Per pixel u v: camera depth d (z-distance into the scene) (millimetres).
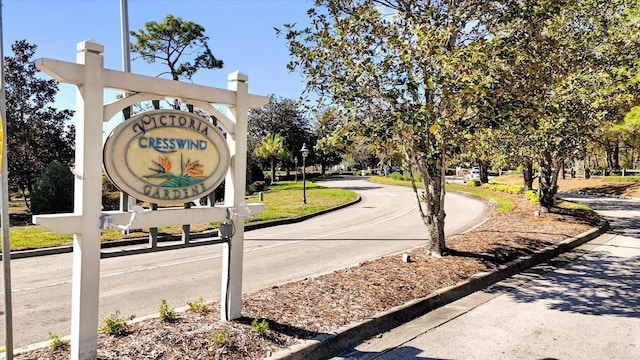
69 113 23312
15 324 5180
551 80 6285
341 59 6262
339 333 4293
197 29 28625
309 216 17547
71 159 23344
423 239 11484
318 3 6449
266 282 7141
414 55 5578
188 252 9977
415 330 4742
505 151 13227
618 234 11594
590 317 5160
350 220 16297
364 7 6391
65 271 8266
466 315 5234
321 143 6543
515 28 6316
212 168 4250
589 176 36344
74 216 3355
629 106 12023
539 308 5492
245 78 4441
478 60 5426
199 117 4148
